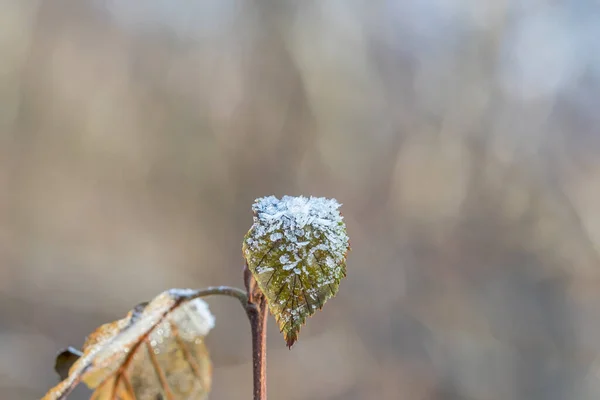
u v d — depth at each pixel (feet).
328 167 9.17
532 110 9.21
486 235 8.37
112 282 7.81
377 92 9.59
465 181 8.88
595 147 8.75
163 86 9.93
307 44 9.48
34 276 7.61
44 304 6.94
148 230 9.02
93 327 6.84
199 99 9.74
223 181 9.26
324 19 9.68
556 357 6.44
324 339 6.78
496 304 7.38
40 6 10.12
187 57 10.09
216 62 9.91
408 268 8.05
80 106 10.14
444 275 7.93
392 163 9.14
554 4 9.59
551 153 8.82
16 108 9.85
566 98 9.23
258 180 9.18
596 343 6.52
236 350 6.55
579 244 7.91
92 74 10.26
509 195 8.58
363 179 9.09
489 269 7.99
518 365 6.33
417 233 8.52
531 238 8.22
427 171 9.03
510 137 9.04
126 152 9.86
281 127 9.36
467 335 6.85
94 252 8.42
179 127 9.61
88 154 9.99
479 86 9.50
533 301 7.42
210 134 9.48
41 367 5.89
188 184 9.31
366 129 9.33
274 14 9.61
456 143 9.14
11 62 9.95
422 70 9.80
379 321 7.11
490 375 6.22
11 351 6.00
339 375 6.20
